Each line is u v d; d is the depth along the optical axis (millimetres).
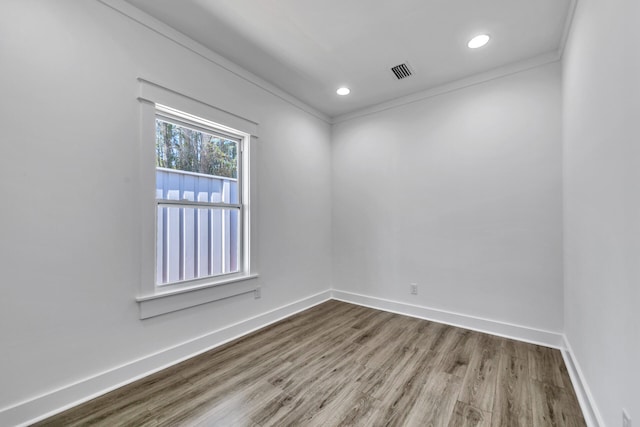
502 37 2244
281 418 1558
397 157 3354
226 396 1743
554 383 1863
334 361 2174
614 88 1214
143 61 1979
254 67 2699
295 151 3357
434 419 1544
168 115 2205
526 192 2551
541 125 2482
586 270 1664
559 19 2031
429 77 2869
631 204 1061
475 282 2811
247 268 2771
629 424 1062
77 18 1688
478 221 2797
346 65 2668
